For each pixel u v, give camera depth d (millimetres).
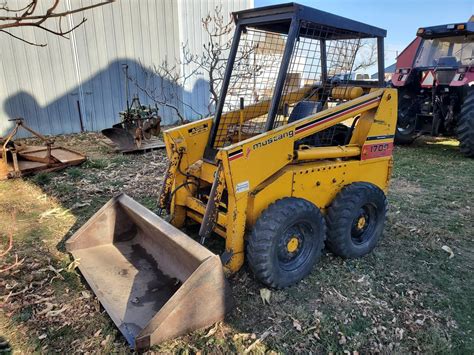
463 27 6270
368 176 3240
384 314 2471
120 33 8203
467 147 6148
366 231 3193
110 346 2137
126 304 2393
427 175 5391
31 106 7609
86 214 3908
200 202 2980
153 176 5117
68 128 8062
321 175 2857
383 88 3148
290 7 2570
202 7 8922
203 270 2146
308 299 2584
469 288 2768
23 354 2086
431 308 2539
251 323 2336
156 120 6828
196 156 3166
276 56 3287
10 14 6949
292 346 2180
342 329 2324
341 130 3332
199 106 9516
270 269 2510
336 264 3006
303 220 2633
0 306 2455
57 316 2373
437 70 6672
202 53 9180
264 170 2545
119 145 6457
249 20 2896
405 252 3250
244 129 3135
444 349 2189
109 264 2820
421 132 6965
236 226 2508
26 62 7402
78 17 7684
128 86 8547
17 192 4469
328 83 3223
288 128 2594
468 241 3469
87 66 7992
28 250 3154
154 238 2795
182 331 2170
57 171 5215
